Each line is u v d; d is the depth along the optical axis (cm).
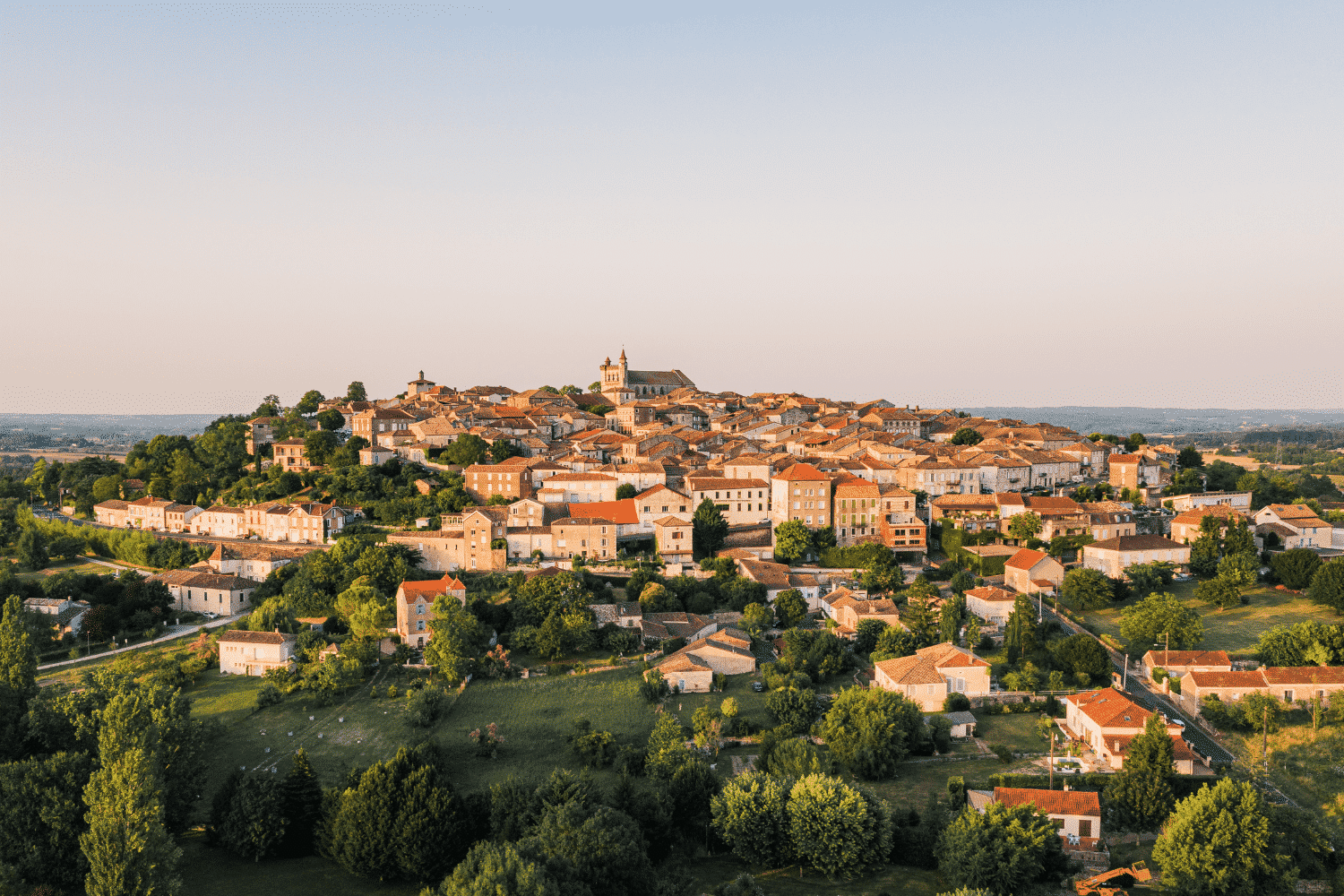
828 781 10056
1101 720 12288
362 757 12556
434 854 9269
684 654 15575
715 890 9344
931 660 14175
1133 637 15662
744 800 10019
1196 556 19775
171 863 8362
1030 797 10406
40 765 9719
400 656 16162
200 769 11038
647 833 9819
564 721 13588
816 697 14025
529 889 7619
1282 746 12412
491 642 16725
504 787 10112
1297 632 14562
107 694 11875
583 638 16488
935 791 11300
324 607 18062
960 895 8369
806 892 9356
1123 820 10631
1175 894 9294
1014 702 13938
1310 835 9825
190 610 19662
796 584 19412
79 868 8956
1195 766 11744
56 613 18462
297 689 14962
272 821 9838
